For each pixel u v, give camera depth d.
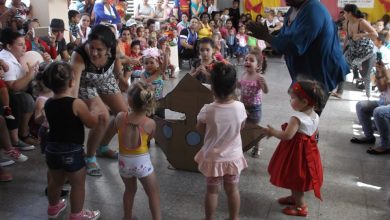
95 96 3.32
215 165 2.50
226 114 2.50
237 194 2.62
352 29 6.28
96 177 3.42
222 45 10.14
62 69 2.48
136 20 10.09
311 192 3.20
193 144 3.44
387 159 3.91
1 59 3.83
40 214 2.84
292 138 2.77
